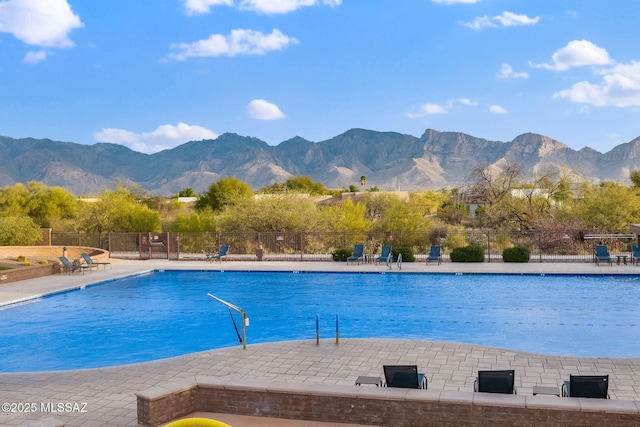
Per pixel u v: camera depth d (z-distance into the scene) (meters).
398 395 7.73
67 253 33.19
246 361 11.71
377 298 20.05
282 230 35.66
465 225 46.00
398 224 36.50
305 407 8.03
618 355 12.95
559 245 32.00
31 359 13.46
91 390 10.03
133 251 34.94
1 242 35.44
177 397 8.22
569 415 7.18
